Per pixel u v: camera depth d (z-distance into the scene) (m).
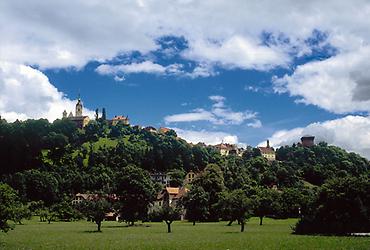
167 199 196.62
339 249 50.69
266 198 147.12
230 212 94.19
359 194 80.12
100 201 98.88
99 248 53.56
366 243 57.97
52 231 92.88
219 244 58.81
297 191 160.00
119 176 130.25
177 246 56.25
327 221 80.88
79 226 118.75
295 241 62.41
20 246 56.06
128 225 124.94
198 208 145.25
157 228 106.81
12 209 54.34
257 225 117.25
